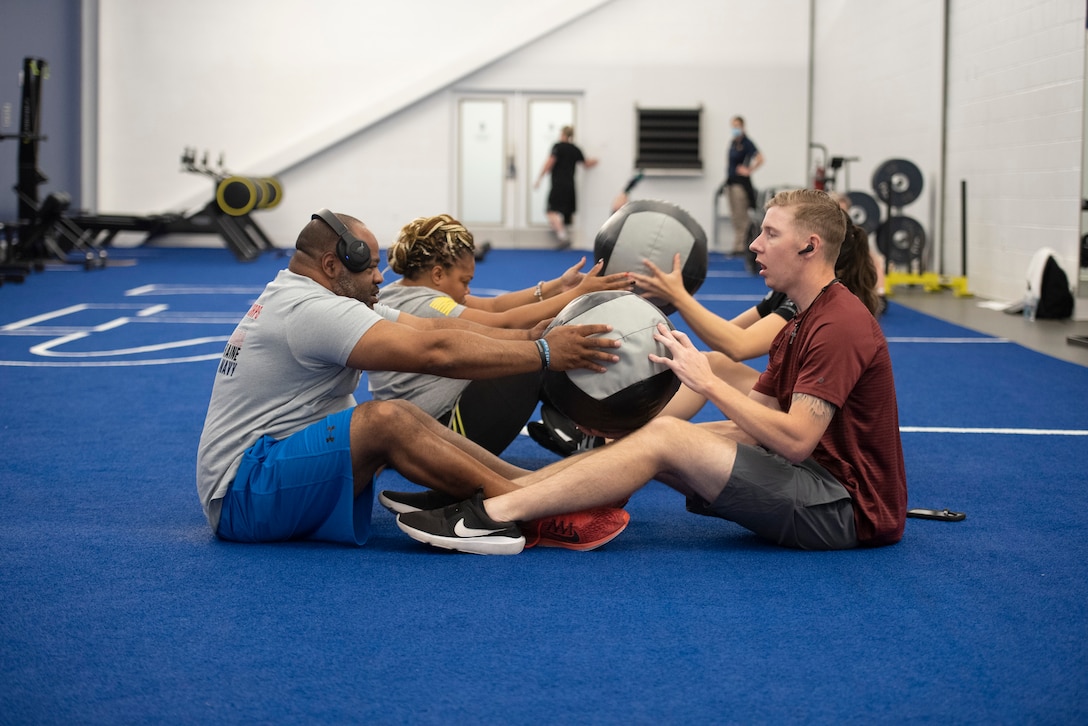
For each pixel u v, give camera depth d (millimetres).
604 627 2301
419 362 2668
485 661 2117
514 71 16328
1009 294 9883
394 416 2742
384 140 16406
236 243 14000
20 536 2971
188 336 7523
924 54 11758
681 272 3484
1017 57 9555
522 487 2832
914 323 8641
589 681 2029
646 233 3477
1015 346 7324
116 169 16297
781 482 2754
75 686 1993
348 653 2150
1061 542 3000
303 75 16203
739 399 2666
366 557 2789
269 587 2537
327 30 16156
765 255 2832
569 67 16312
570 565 2734
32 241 12336
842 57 14820
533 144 16516
